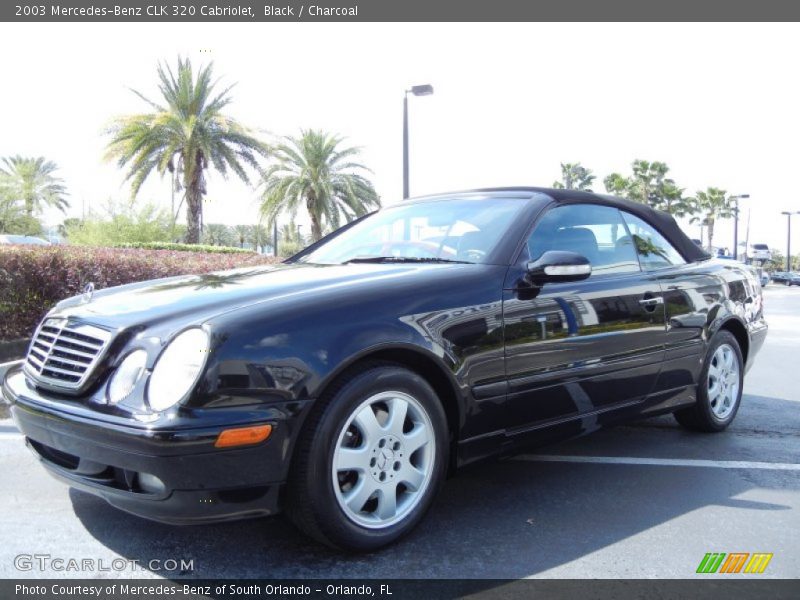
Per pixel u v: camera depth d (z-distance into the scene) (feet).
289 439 7.83
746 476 12.14
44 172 151.43
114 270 27.68
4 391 9.59
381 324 8.64
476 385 9.53
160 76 73.31
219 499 7.57
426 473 9.17
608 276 11.98
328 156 90.07
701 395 14.12
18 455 12.77
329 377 8.06
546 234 11.39
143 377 7.77
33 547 8.98
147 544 9.11
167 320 8.18
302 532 8.52
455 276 9.81
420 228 12.21
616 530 9.71
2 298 23.91
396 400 8.83
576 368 10.84
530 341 10.17
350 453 8.39
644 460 13.01
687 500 10.92
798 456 13.41
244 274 10.89
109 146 73.41
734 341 15.01
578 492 11.23
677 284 13.19
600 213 12.68
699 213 196.24
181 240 100.42
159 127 73.72
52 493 10.85
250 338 7.79
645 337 12.12
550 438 10.77
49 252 25.40
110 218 94.43
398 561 8.66
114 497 7.99
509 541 9.29
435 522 9.91
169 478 7.34
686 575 8.39
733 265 15.72
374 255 11.99
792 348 30.94
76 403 8.13
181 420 7.30
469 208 12.22
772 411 17.38
